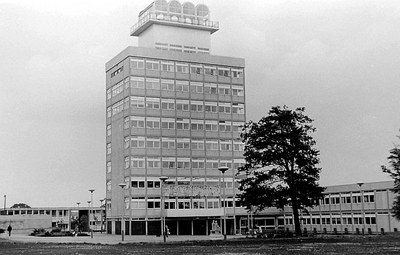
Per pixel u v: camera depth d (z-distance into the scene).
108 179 115.25
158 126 108.06
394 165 50.19
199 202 109.12
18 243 59.47
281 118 69.19
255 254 34.41
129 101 106.62
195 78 112.31
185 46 114.44
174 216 102.56
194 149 110.69
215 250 40.81
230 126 114.50
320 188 67.94
